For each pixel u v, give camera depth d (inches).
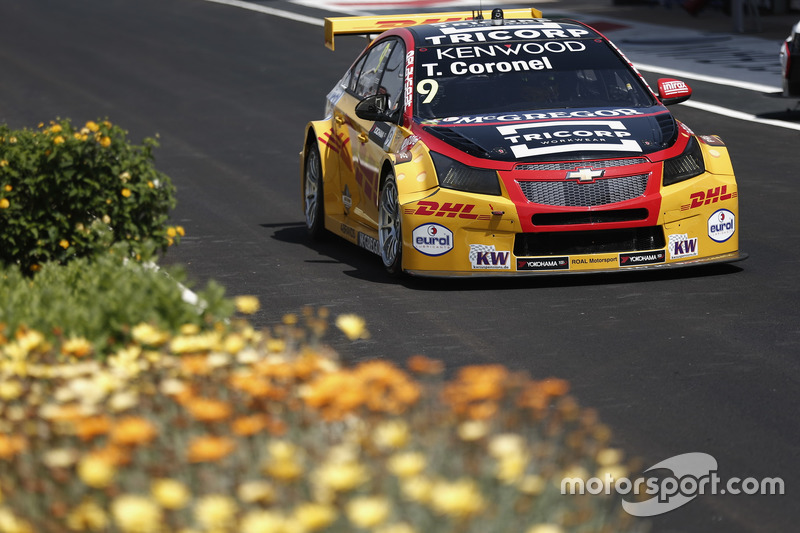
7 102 2896.2
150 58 3582.7
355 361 949.2
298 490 457.7
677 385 870.4
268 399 530.0
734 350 954.7
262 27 4237.2
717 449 745.6
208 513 421.1
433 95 1330.0
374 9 4751.5
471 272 1200.2
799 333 997.8
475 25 1461.6
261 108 2723.9
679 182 1212.5
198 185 1913.1
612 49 1407.5
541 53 1386.6
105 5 5002.5
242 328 808.9
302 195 1585.9
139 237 1123.3
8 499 474.3
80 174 1105.4
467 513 410.3
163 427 527.8
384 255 1291.8
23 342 621.3
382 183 1326.3
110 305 754.8
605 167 1194.6
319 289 1217.4
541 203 1186.6
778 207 1585.9
